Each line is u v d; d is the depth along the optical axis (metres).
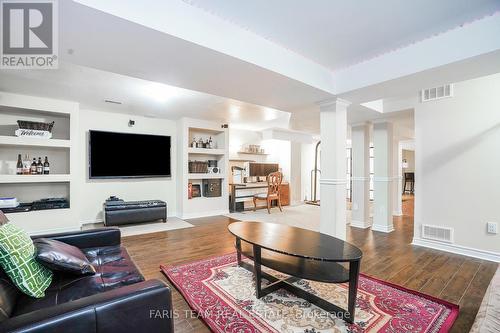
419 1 1.61
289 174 7.43
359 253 1.72
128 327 0.99
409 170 11.00
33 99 3.62
